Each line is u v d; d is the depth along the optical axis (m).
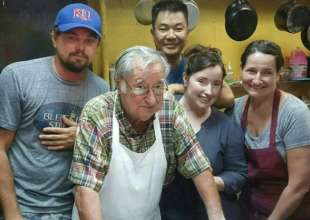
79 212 1.26
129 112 1.29
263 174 1.70
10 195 1.49
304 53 2.85
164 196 1.63
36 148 1.51
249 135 1.73
